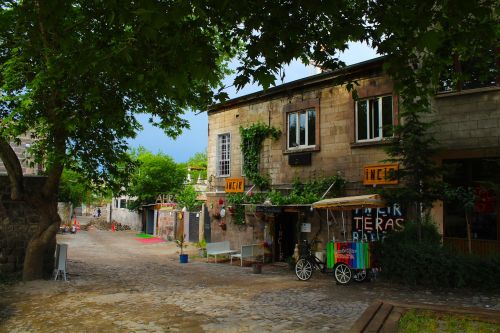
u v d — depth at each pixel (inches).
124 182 576.1
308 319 310.7
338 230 608.1
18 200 508.1
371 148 577.6
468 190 460.1
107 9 233.1
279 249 732.7
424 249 438.6
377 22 259.3
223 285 487.2
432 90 319.3
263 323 303.0
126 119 523.5
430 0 219.0
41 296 422.3
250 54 227.1
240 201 770.2
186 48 230.8
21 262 558.3
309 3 200.1
